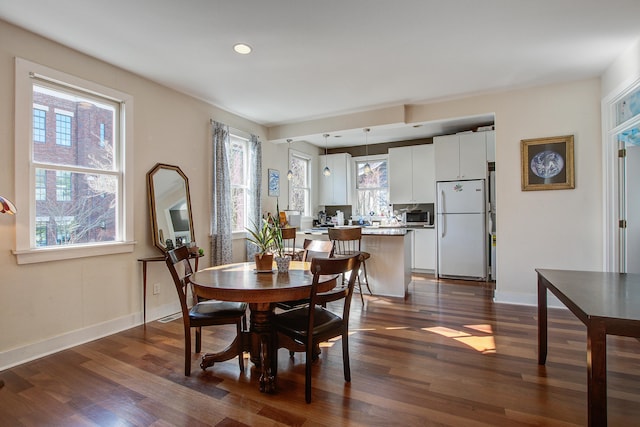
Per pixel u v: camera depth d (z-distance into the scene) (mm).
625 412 1771
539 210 3771
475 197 5133
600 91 3473
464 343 2723
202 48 2754
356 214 7027
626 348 2572
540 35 2600
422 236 5914
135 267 3240
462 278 5297
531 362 2361
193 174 3902
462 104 4086
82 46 2693
